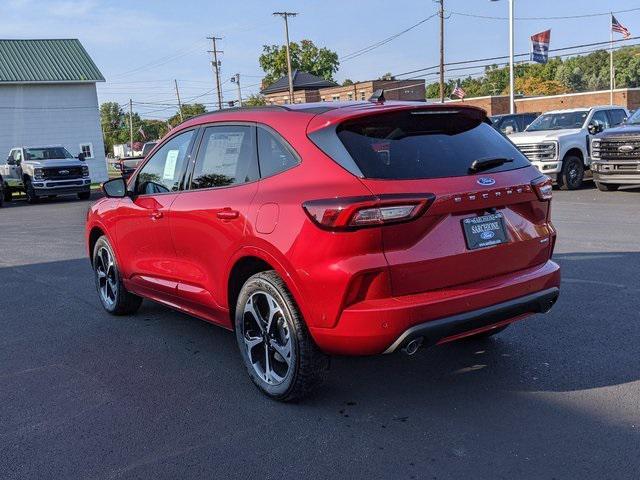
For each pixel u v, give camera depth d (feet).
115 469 11.10
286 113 13.64
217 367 15.89
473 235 12.32
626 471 10.23
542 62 105.09
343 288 11.46
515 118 70.79
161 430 12.52
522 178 13.29
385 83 227.20
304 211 11.95
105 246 20.62
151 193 17.57
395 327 11.42
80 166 83.51
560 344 16.11
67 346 18.02
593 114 57.41
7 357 17.29
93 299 23.47
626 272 23.00
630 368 14.40
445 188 11.96
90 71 130.72
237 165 14.37
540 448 11.08
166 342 18.03
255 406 13.46
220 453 11.49
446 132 13.32
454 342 16.66
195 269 15.64
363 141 12.29
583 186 57.77
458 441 11.48
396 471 10.59
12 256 34.60
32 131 126.93
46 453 11.76
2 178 82.84
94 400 14.12
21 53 129.49
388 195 11.43
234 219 13.61
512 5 98.32
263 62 298.76
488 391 13.55
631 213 38.19
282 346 13.15
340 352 12.01
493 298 12.37
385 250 11.53
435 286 11.95
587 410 12.42
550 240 13.98
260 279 13.20
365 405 13.20
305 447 11.55
